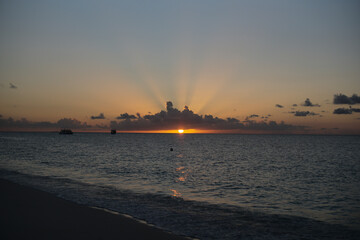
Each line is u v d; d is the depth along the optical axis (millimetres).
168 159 51312
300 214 14539
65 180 24234
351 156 63125
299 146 116812
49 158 47875
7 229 9812
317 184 25172
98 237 9375
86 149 78188
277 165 42688
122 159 49062
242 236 10664
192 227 11461
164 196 18391
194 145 120375
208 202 16953
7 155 52312
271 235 10930
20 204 13461
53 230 9875
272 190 21766
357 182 26594
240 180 26844
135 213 13234
